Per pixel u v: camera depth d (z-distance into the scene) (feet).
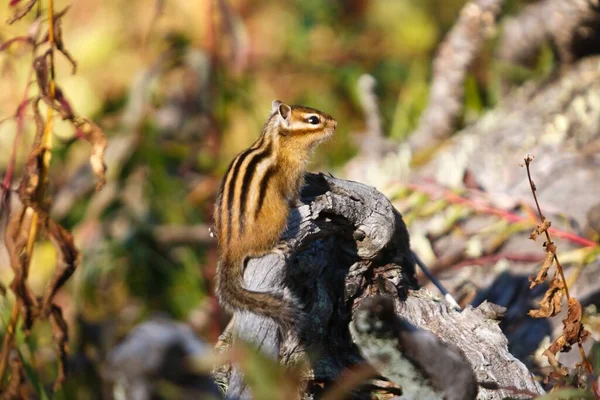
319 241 28.58
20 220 27.48
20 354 27.27
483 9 49.39
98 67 53.83
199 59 48.34
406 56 58.18
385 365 22.48
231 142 50.52
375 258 28.73
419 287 31.32
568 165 41.73
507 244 38.17
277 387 20.47
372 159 47.73
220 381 26.16
